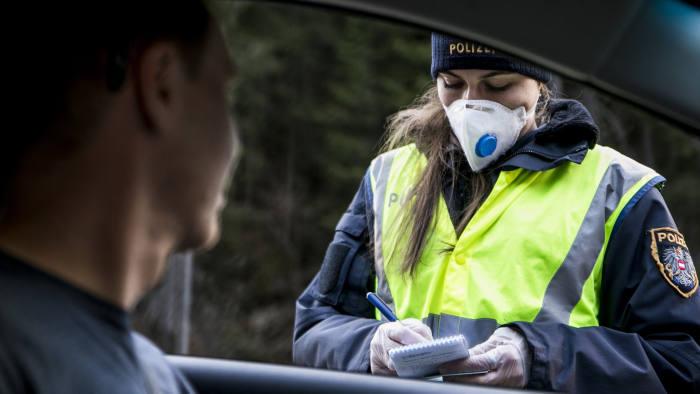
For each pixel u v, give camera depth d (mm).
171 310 8539
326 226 18156
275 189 18562
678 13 1021
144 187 1049
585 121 2617
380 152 2990
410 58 18625
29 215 990
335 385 1617
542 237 2568
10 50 984
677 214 14117
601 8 1017
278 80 18734
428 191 2734
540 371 2404
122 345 1005
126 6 1016
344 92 18672
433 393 1592
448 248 2668
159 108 1040
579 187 2617
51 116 993
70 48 995
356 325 2717
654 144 13812
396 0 1083
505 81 2615
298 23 18672
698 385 2395
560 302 2525
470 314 2574
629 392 2377
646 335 2484
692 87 1057
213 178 1112
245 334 15672
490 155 2646
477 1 1046
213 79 1106
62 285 978
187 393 1303
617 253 2547
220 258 17047
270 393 1623
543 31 1055
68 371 928
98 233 1015
